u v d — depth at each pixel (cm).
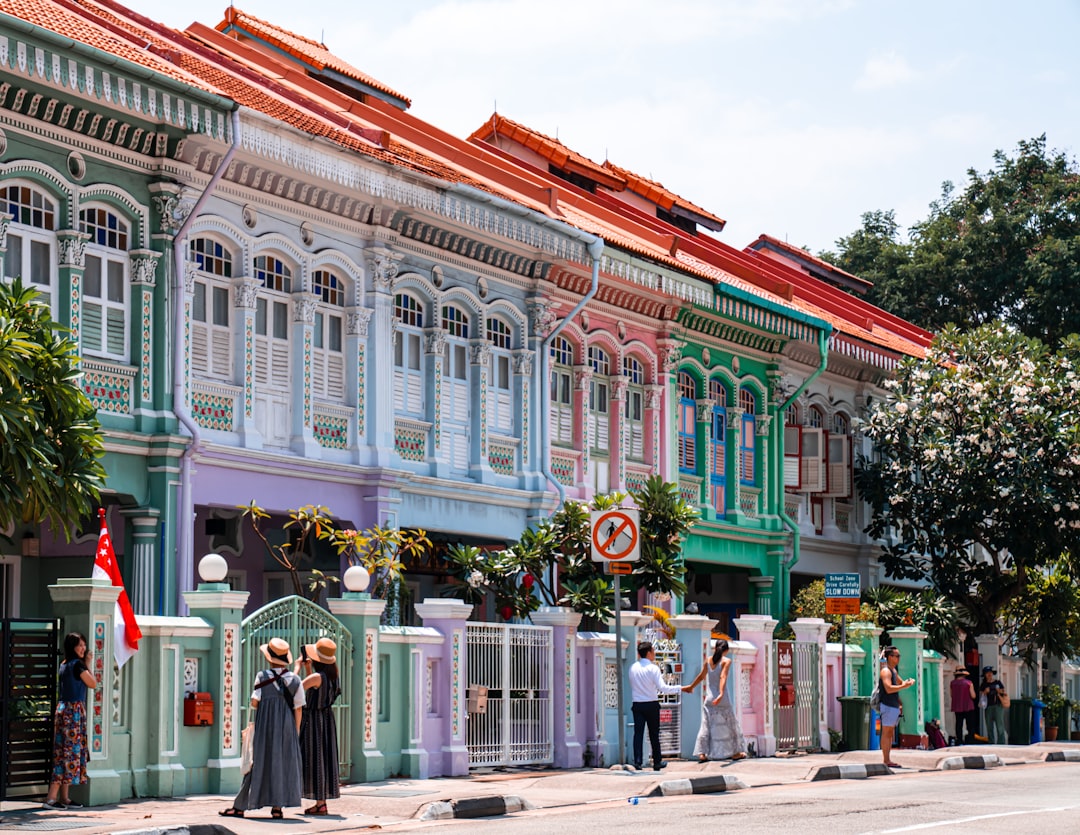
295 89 2777
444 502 2558
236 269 2209
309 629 1847
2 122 1883
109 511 2141
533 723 2173
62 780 1543
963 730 3391
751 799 1814
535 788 1873
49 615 2253
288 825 1461
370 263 2422
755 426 3478
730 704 2319
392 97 3197
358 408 2392
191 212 2089
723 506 3334
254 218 2227
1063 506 3425
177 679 1677
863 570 3822
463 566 2398
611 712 2305
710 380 3303
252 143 2097
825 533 3700
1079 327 4812
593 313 2942
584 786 1898
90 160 1995
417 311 2552
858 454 3791
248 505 2188
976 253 5031
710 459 3281
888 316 4534
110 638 1606
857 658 2933
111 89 1895
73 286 1964
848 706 2767
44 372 1647
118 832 1312
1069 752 2856
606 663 2302
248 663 1766
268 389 2258
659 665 2362
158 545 2042
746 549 3397
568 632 2239
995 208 5081
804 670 2691
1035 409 3447
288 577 2569
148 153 2069
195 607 1728
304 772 1555
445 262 2581
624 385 3030
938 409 3578
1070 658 4100
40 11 2022
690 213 4025
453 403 2611
